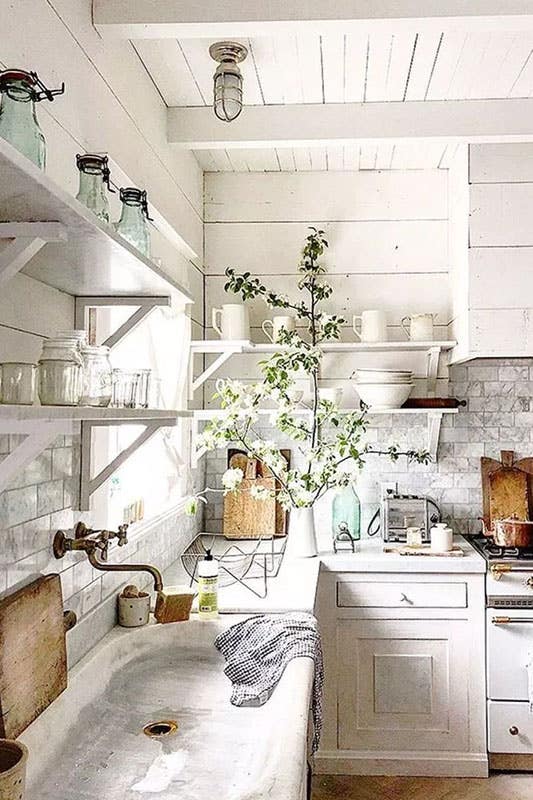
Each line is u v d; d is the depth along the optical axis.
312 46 2.44
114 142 2.17
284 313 3.70
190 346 3.25
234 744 1.62
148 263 1.55
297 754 1.36
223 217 3.73
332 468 3.11
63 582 1.79
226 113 2.45
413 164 3.61
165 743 1.62
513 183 3.18
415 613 3.14
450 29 2.09
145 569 2.02
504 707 3.11
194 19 2.01
